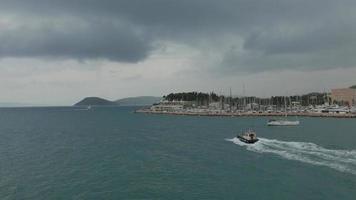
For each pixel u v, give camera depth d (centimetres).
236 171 6391
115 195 4988
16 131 15675
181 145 10238
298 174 6003
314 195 4819
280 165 6769
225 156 8025
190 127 17125
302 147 9044
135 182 5684
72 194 5059
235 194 4953
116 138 12356
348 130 13888
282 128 15688
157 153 8688
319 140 10612
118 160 7706
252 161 7269
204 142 10869
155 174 6253
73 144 10662
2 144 10825
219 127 16875
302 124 17662
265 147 9212
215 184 5500
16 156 8394
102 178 5978
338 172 6059
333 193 4888
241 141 10725
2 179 5959
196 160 7612
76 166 7056
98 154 8581
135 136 13038
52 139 12175
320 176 5822
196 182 5641
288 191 5034
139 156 8231
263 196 4834
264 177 5875
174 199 4772
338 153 7931
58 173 6419
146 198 4834
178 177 6003
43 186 5494
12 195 5034
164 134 13738
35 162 7556
